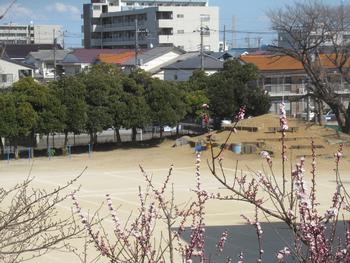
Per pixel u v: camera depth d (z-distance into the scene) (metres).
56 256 15.00
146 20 96.38
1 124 37.53
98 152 42.22
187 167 34.56
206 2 103.88
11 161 38.69
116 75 45.34
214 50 100.00
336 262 4.39
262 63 59.19
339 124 42.69
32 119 38.34
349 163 33.81
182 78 64.00
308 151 36.59
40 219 9.53
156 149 42.19
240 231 18.78
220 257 15.45
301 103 58.62
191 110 45.66
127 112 42.28
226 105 45.12
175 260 12.00
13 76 64.25
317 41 42.94
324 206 22.14
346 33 60.44
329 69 50.31
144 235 5.50
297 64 58.44
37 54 84.44
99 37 104.88
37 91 38.94
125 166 36.03
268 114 44.41
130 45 97.88
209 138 7.48
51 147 43.22
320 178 29.17
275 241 17.09
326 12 84.19
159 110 43.41
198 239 5.05
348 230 4.74
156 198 7.00
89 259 14.67
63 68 81.94
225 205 23.41
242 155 35.78
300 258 4.50
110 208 5.17
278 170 30.67
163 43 90.38
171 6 96.75
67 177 32.31
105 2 106.75
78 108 39.91
